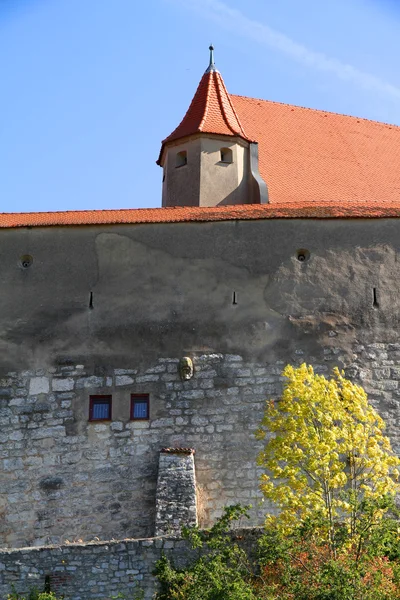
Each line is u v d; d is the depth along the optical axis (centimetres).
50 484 2545
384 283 2761
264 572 2053
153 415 2616
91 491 2539
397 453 2592
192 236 2775
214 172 3444
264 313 2712
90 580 2112
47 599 2052
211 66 3738
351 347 2695
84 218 2839
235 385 2642
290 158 3562
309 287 2741
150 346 2684
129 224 2777
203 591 1984
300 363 2670
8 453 2581
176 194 3481
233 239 2772
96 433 2594
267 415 2334
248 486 2534
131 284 2738
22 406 2625
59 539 2495
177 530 2402
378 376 2673
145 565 2119
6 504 2530
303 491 2183
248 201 3438
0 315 2712
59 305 2720
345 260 2770
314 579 1933
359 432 2202
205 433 2594
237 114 3666
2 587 2102
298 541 2048
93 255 2761
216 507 2517
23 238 2773
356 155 3694
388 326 2723
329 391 2250
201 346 2684
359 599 1888
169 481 2484
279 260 2758
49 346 2684
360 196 3459
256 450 2567
